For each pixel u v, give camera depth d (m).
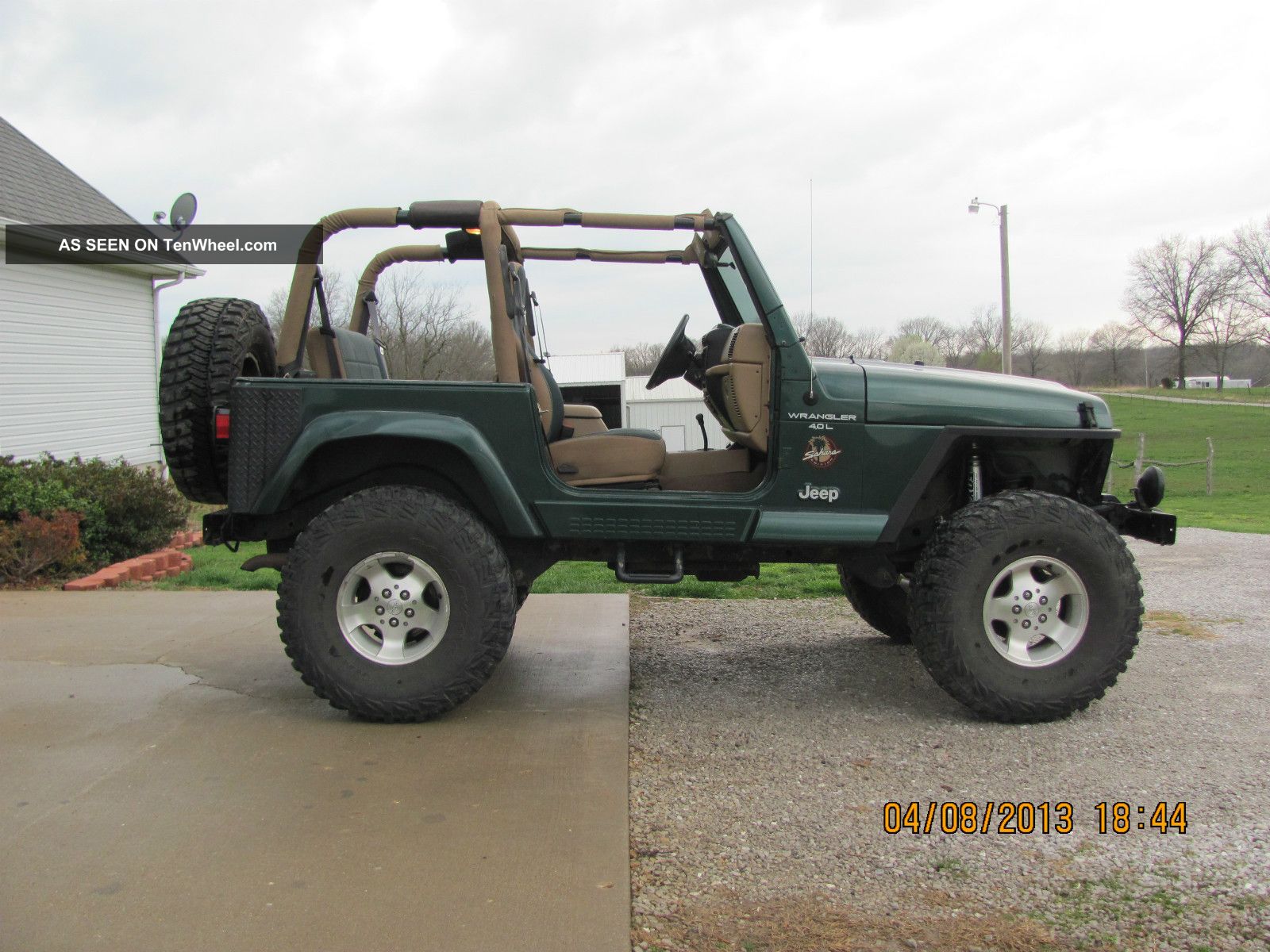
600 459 3.66
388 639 3.39
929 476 3.51
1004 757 3.14
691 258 4.31
